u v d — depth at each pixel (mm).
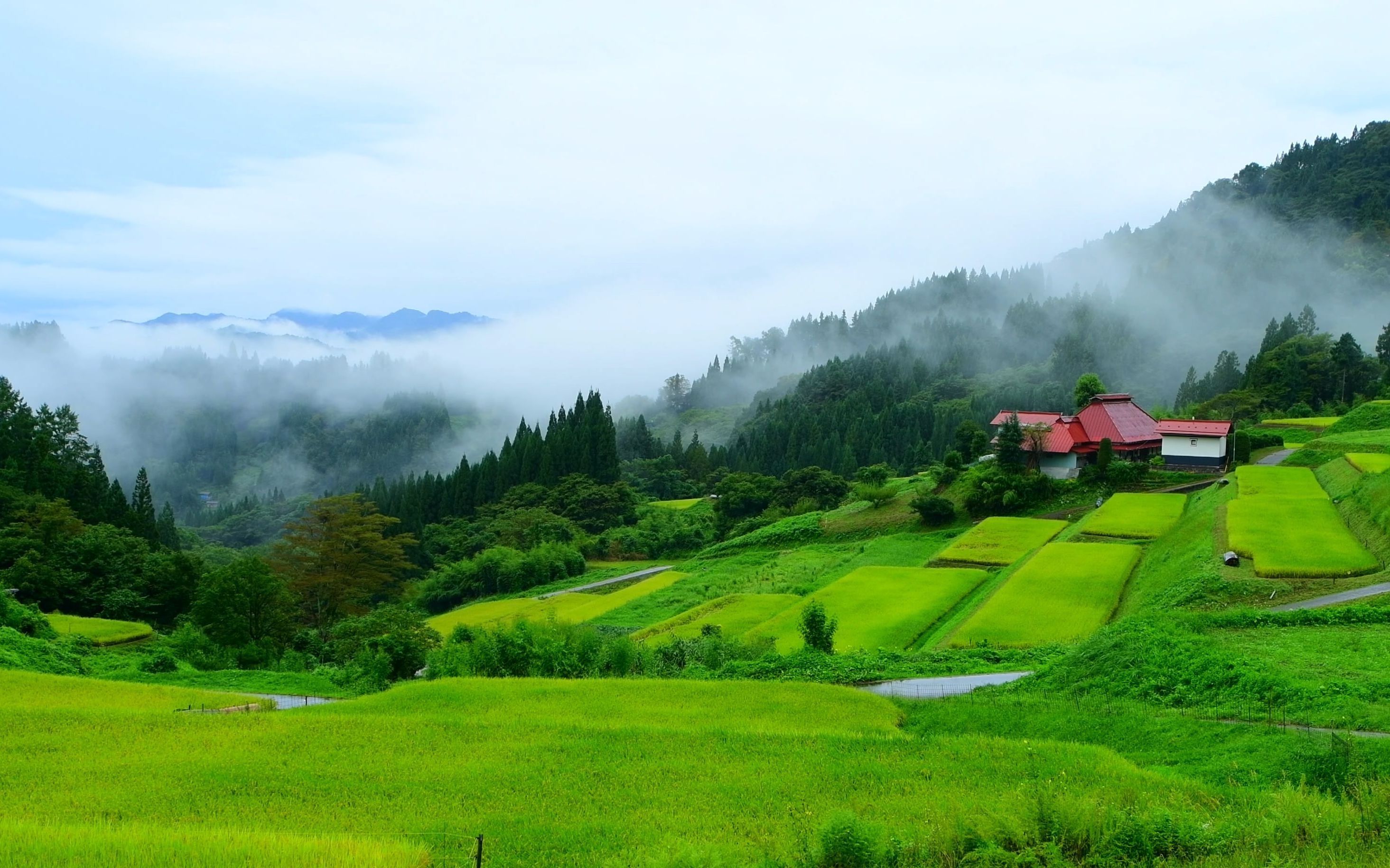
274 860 24219
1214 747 31906
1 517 111000
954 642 56156
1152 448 119875
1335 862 20375
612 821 28766
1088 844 23344
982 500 110000
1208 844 22453
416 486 186500
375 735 38844
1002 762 32781
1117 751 34250
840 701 44781
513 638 57906
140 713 42688
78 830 26734
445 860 25484
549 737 38125
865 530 117375
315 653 90562
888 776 32125
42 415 148000
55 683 53844
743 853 25219
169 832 26688
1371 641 41031
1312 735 30562
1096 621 59188
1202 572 58250
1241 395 159250
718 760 34812
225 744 37719
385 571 128375
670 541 145375
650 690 47406
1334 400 157875
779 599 85188
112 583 102000
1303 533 65312
